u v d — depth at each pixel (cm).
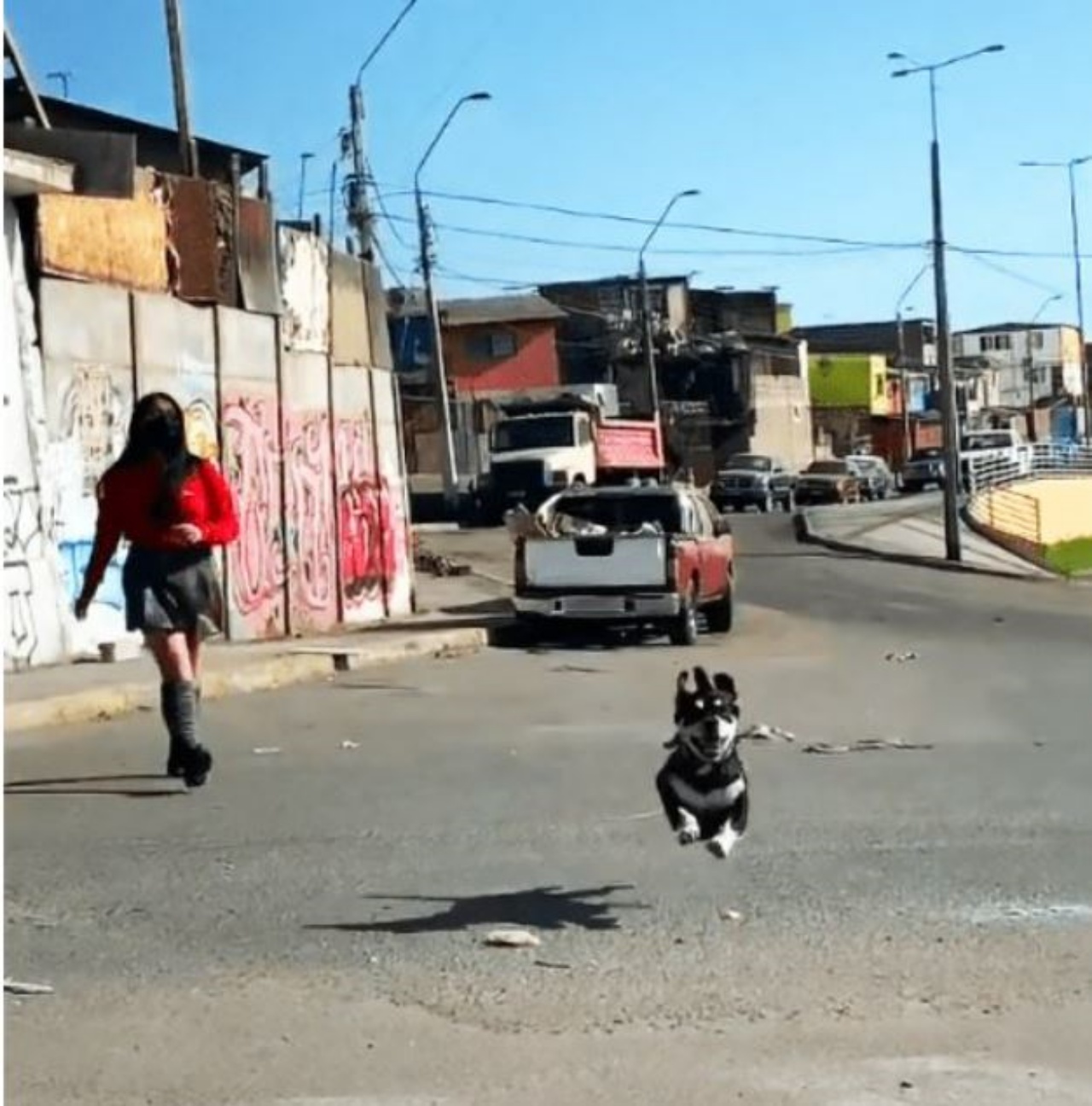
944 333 4534
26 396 1675
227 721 1404
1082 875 827
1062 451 7844
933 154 4481
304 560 2334
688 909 759
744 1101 522
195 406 2025
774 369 9731
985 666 2036
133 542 1009
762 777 1123
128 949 693
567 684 1766
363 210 3378
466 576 3578
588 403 5712
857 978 654
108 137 1725
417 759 1196
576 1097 526
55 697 1354
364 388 2598
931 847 890
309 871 828
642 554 2331
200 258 2044
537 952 689
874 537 5172
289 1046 574
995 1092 530
